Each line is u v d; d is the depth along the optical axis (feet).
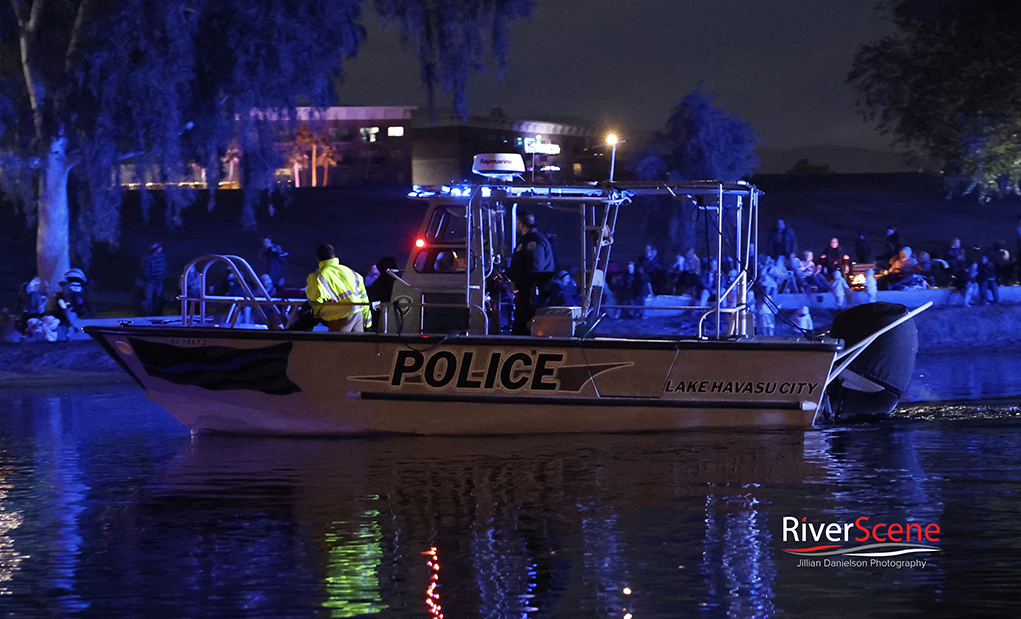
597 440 49.57
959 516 34.37
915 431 50.85
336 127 302.86
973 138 133.49
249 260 203.51
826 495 37.52
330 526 34.45
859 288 114.11
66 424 60.75
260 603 27.30
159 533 34.12
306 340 50.72
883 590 27.53
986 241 224.94
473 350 50.24
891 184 280.72
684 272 111.55
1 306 155.94
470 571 29.53
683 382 50.39
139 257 198.18
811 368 50.31
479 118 115.96
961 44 132.46
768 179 291.79
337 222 234.38
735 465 43.16
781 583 28.19
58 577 29.63
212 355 51.88
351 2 112.27
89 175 107.24
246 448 50.26
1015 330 102.99
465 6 116.37
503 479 41.14
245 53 107.04
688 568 29.53
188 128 111.14
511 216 55.67
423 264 53.98
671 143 149.59
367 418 51.62
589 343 49.96
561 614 26.23
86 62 102.83
